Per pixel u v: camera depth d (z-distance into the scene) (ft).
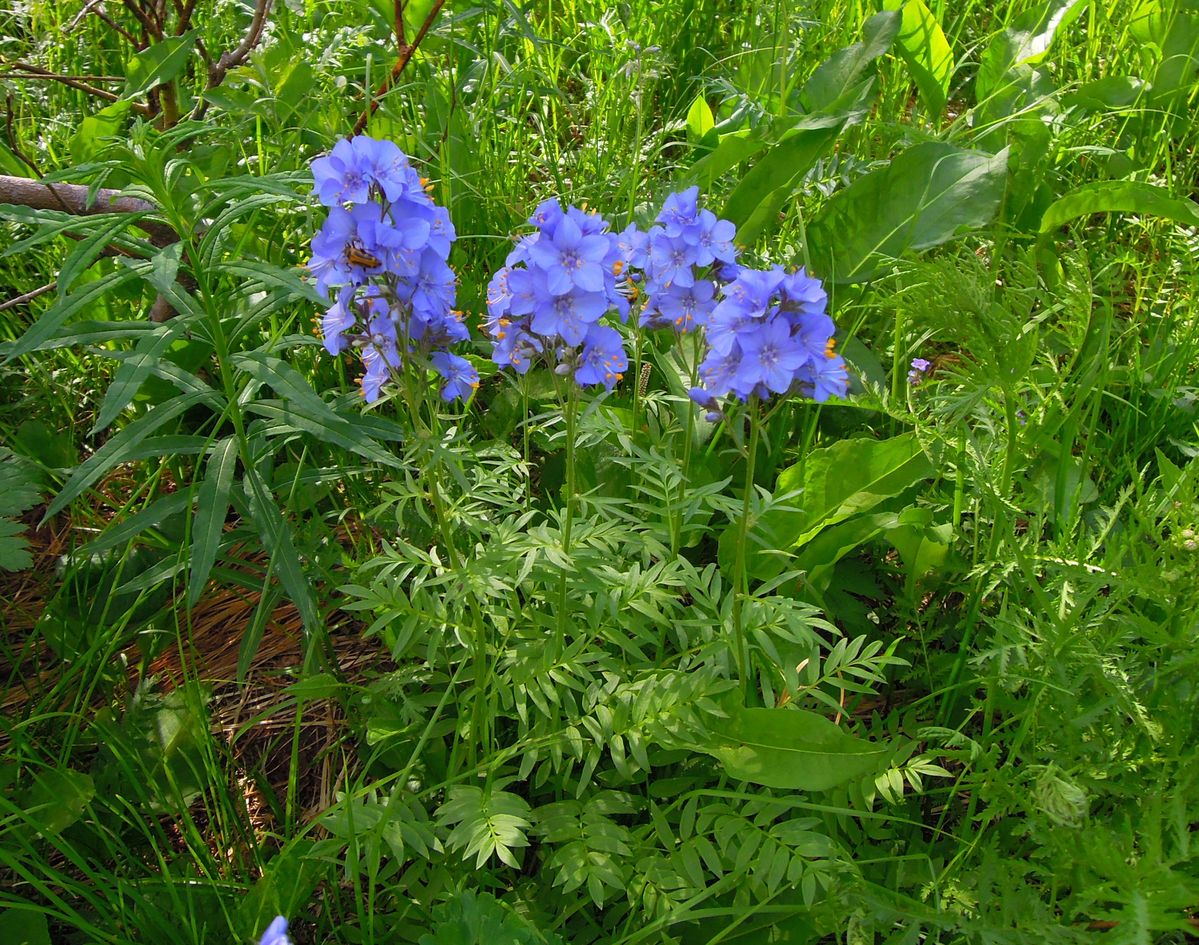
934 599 1.89
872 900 1.27
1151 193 2.19
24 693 1.86
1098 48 3.06
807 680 1.65
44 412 2.21
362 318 1.37
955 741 1.48
